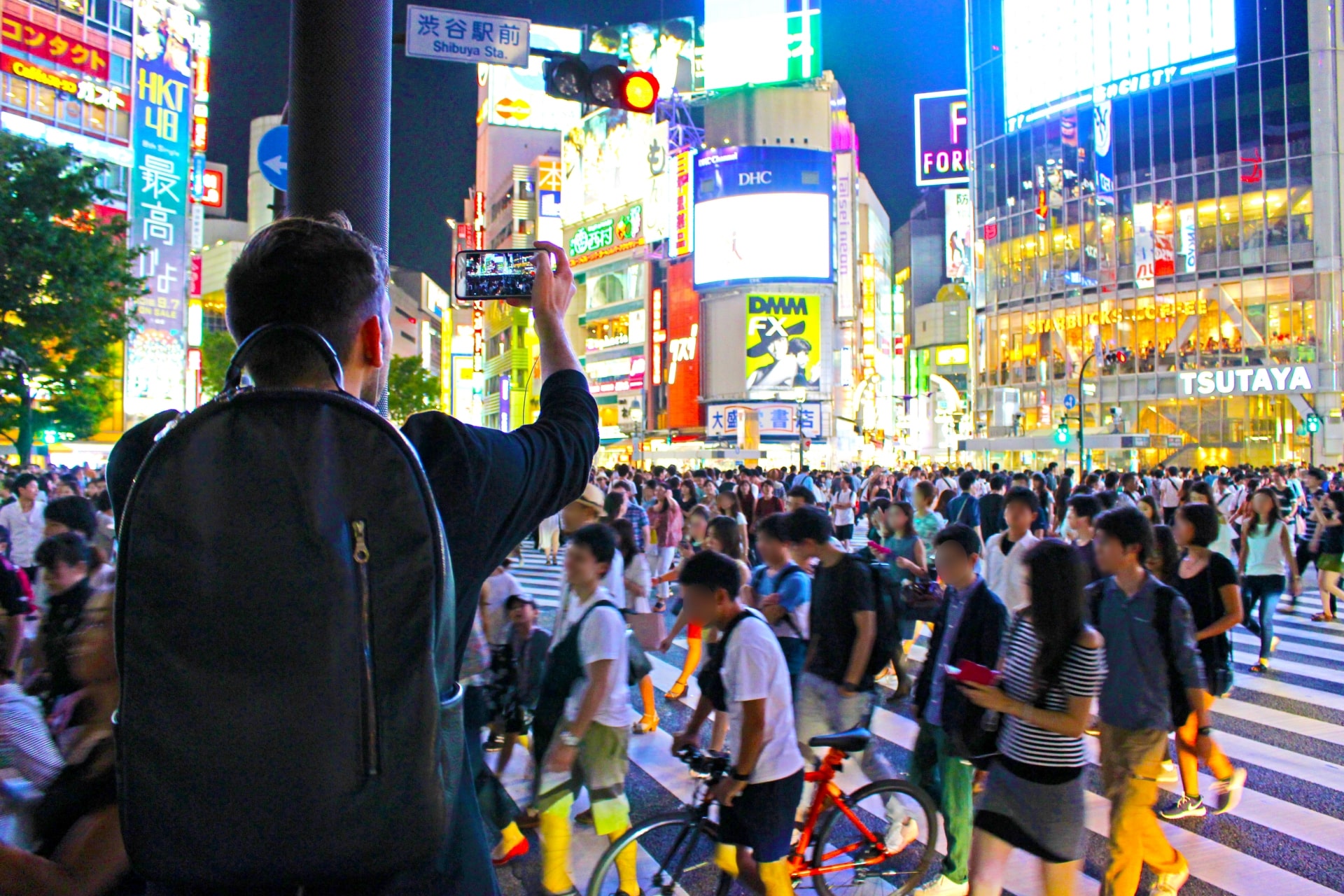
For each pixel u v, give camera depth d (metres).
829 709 4.62
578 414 1.49
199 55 51.84
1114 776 4.17
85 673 1.59
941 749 4.42
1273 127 41.03
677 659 9.89
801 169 61.88
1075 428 46.19
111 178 46.75
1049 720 3.26
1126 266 45.00
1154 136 44.22
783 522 5.75
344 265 1.14
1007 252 50.75
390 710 0.89
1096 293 46.00
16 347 21.66
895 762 6.28
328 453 0.93
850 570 4.62
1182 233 43.34
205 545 0.87
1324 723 7.40
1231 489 15.16
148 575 0.87
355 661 0.87
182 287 49.75
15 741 1.96
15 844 1.73
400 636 0.91
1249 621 9.86
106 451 45.88
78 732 1.56
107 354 24.70
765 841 3.41
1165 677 4.12
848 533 16.88
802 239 61.41
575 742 4.09
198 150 51.28
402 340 118.56
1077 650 3.29
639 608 7.71
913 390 99.12
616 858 3.71
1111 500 11.57
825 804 4.10
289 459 0.91
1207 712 5.12
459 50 5.14
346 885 0.88
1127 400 44.59
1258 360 41.12
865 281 73.62
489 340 96.44
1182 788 5.95
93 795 1.50
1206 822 5.36
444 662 0.98
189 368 49.88
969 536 4.36
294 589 0.87
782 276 61.28
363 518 0.91
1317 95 40.06
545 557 20.23
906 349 99.81
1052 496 16.22
